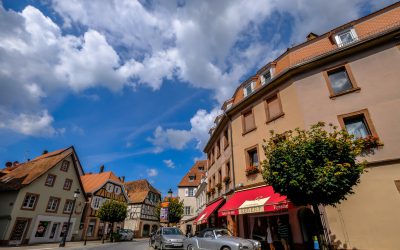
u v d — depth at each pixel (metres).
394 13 12.62
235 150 17.36
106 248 20.00
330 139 8.85
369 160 10.53
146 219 49.75
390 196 9.72
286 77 14.48
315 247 9.23
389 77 11.46
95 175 43.34
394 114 10.77
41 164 30.95
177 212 38.50
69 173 32.50
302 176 8.28
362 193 10.25
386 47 12.06
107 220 31.47
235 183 16.47
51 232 28.83
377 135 10.77
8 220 24.39
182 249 15.98
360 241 9.70
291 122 13.55
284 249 10.88
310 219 11.15
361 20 13.72
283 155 9.12
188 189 46.62
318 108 12.71
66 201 31.33
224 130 20.50
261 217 13.87
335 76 13.16
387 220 9.48
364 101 11.63
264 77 17.20
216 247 10.66
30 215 26.44
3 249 19.31
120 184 43.28
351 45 12.55
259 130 15.58
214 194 22.31
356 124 11.72
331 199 8.41
